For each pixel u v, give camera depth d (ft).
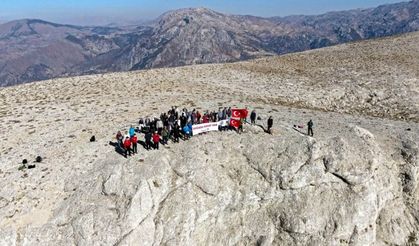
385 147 158.81
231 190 142.41
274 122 178.60
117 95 238.27
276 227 139.03
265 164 145.59
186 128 159.33
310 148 145.38
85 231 131.03
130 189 137.69
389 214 144.56
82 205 137.90
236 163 148.25
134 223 132.05
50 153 164.55
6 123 197.47
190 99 225.15
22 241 130.62
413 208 148.15
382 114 231.30
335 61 329.52
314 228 136.26
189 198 138.21
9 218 135.85
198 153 149.69
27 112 213.46
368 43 378.53
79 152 162.81
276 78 288.30
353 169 140.77
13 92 255.70
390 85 266.77
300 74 299.99
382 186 143.95
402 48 346.54
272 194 141.49
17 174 152.15
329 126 176.86
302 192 140.56
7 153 167.32
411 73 285.64
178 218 135.23
